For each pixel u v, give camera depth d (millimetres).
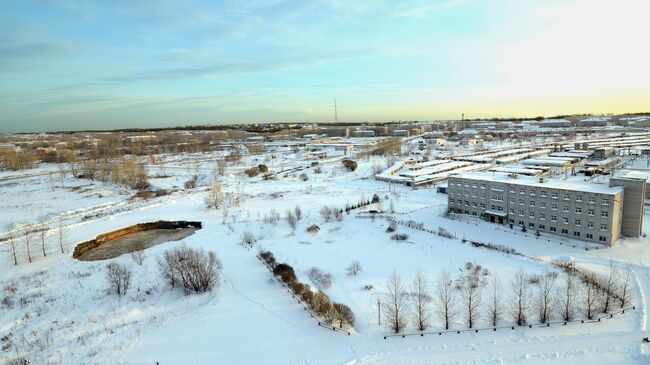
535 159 176625
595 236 81625
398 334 51781
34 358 49156
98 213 122750
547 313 53812
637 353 46312
